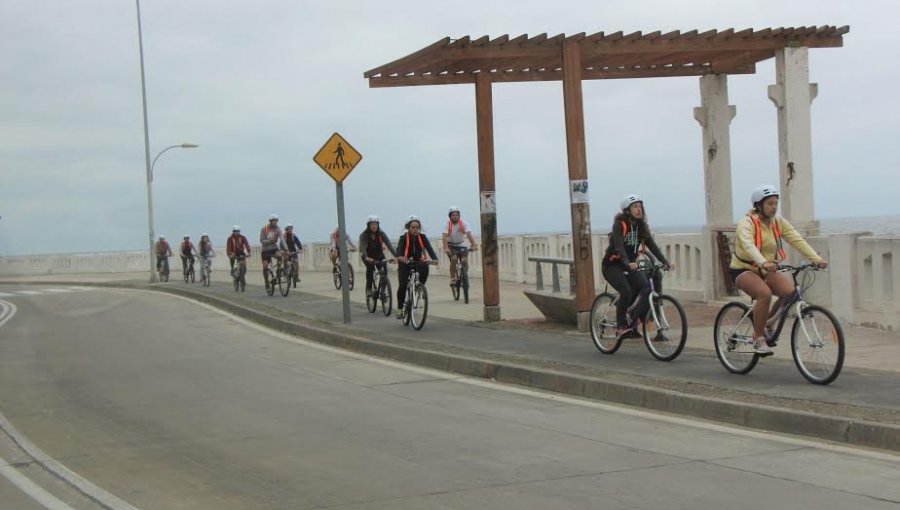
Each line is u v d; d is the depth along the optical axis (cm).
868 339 1130
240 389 1061
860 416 737
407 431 809
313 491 624
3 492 649
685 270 1655
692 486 608
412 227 1516
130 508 599
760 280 920
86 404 989
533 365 1080
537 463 683
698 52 1431
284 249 2369
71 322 2000
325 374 1166
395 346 1302
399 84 1508
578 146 1350
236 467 697
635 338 1154
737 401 821
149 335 1677
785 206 1438
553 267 1477
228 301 2234
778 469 647
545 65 1490
